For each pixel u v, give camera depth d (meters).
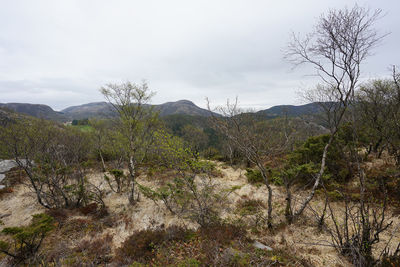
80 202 10.23
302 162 10.40
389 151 9.50
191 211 7.77
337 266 4.17
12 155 9.48
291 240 5.56
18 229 5.64
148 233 6.29
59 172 10.65
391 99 8.66
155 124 10.77
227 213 7.95
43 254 5.95
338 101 6.33
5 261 5.73
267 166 12.24
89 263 5.39
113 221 8.36
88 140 15.66
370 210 6.17
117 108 9.53
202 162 7.63
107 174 14.10
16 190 12.05
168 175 12.41
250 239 5.57
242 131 5.96
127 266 4.84
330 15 5.13
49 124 11.95
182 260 4.79
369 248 3.93
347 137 9.66
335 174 8.97
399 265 3.26
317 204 7.55
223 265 4.23
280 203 8.35
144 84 9.74
